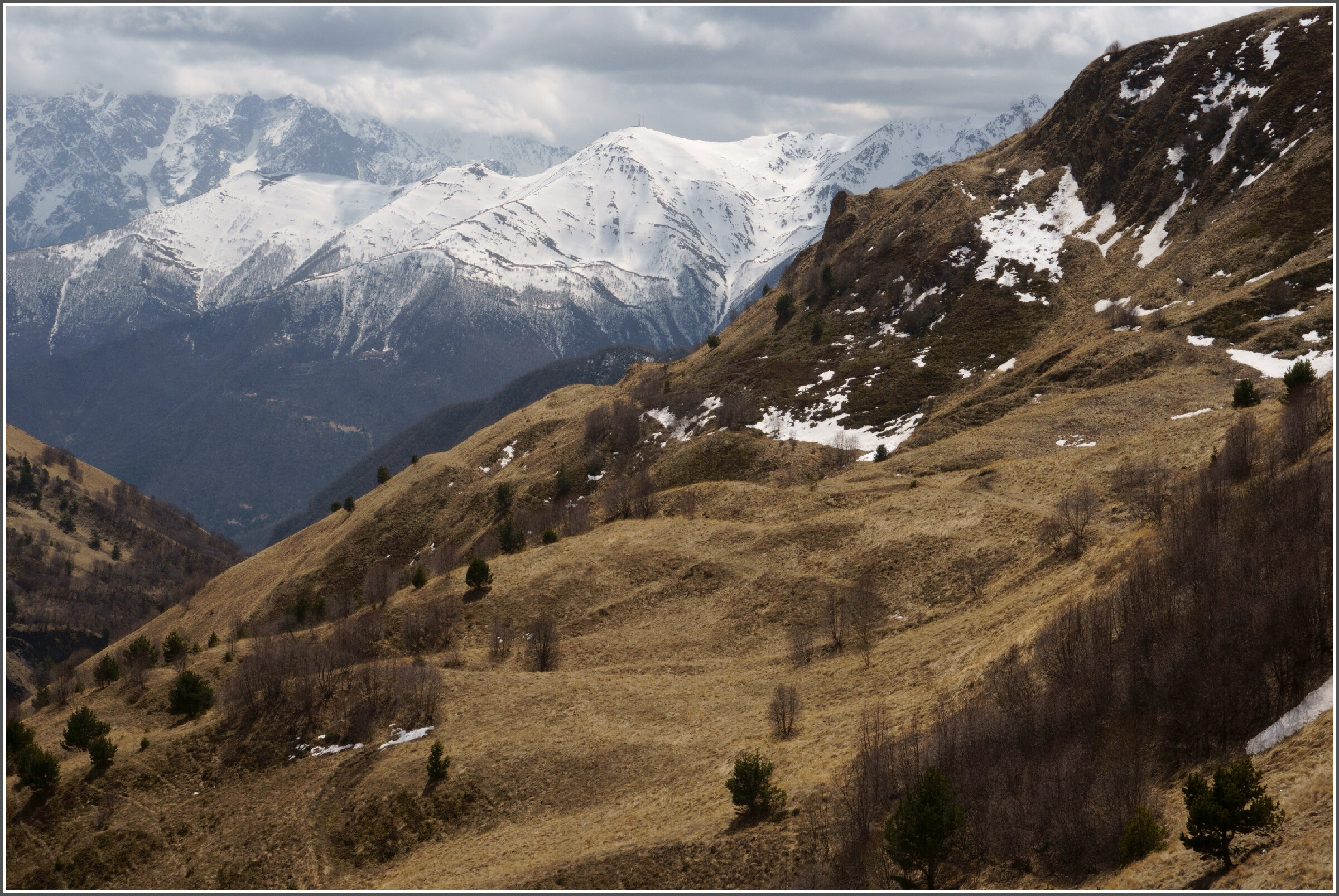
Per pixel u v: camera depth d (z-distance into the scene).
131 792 75.62
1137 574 58.25
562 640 92.81
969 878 44.06
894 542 93.62
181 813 73.38
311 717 80.06
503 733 73.62
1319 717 41.38
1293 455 65.62
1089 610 57.84
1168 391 120.44
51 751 83.25
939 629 76.31
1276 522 54.56
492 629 95.56
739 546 102.19
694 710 73.38
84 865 70.00
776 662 81.00
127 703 89.50
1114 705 49.66
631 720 73.06
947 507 98.25
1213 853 36.59
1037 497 94.62
